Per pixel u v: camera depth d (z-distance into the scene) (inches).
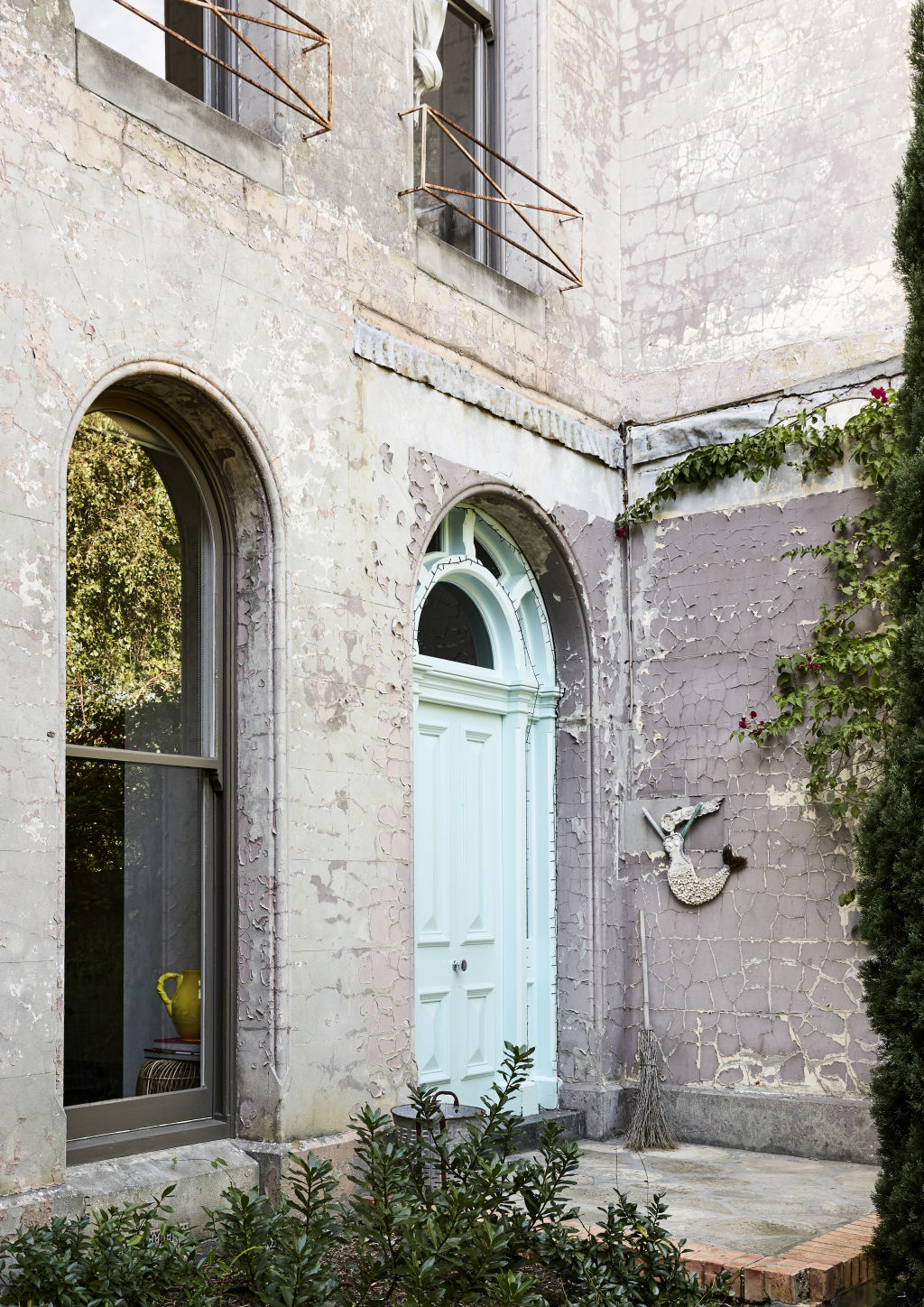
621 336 304.7
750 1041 267.7
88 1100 183.0
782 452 277.0
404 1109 185.3
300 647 207.8
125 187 184.5
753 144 289.7
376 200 234.8
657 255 301.0
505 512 270.7
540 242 279.7
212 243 198.4
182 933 200.4
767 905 269.6
